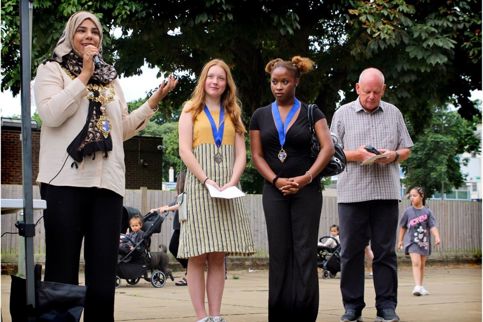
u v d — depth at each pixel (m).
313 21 20.36
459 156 51.19
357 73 20.05
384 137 6.63
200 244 5.40
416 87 19.50
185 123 5.57
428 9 19.34
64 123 4.44
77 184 4.40
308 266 5.57
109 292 4.52
